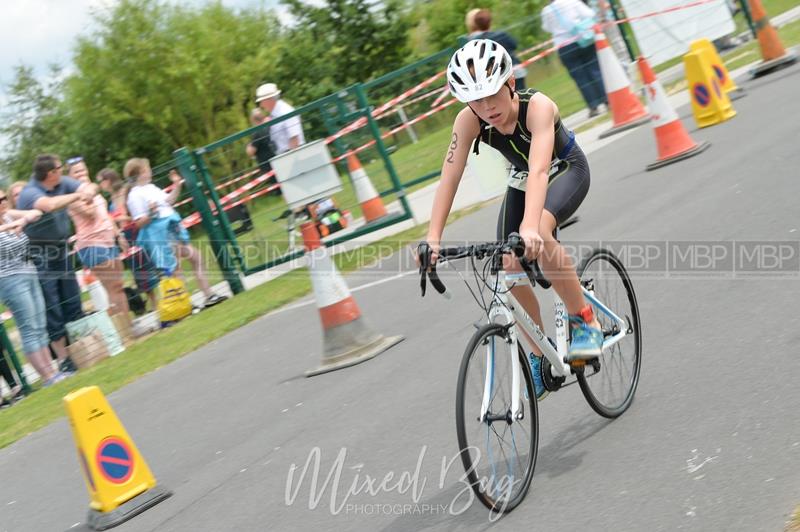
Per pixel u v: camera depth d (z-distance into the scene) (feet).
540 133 17.40
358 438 23.09
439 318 31.55
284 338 36.32
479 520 16.92
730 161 39.11
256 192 49.90
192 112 149.69
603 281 20.35
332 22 135.54
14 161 156.35
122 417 32.12
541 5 114.83
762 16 57.72
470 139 18.15
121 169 149.48
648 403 20.04
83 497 25.27
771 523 14.05
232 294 49.21
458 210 49.14
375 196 51.21
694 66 47.37
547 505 16.76
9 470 30.01
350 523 18.42
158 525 21.43
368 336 30.14
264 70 146.51
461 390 16.38
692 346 22.48
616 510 15.84
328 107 51.78
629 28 71.15
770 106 47.26
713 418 18.30
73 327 43.83
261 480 22.27
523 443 17.57
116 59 146.82
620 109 55.36
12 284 41.32
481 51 16.96
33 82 156.15
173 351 39.70
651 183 40.45
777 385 18.89
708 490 15.58
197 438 27.37
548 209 17.90
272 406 28.22
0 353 42.57
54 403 37.42
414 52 137.18
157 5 147.23
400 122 61.00
